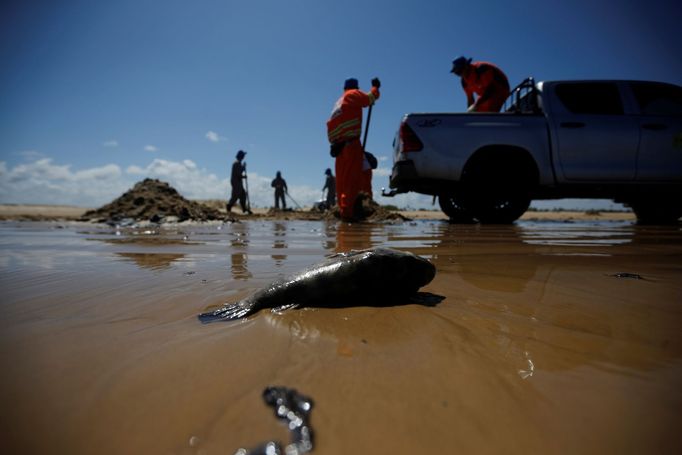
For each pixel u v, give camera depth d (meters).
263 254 2.98
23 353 0.95
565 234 4.80
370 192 9.46
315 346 1.00
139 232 5.73
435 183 6.48
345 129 7.66
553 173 6.27
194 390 0.76
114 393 0.75
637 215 8.64
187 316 1.29
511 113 6.36
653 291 1.62
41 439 0.61
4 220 9.16
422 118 6.46
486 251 3.04
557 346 0.99
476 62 7.99
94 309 1.38
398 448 0.59
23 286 1.76
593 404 0.71
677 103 6.36
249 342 1.03
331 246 3.56
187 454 0.58
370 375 0.83
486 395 0.74
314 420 0.66
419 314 1.28
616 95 6.37
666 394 0.75
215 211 10.73
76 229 6.51
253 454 0.58
